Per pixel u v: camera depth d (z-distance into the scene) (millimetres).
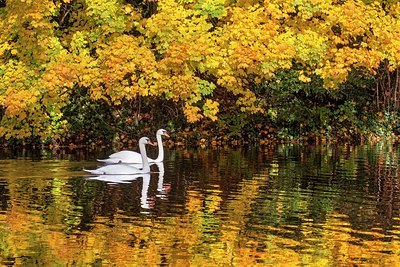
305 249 13555
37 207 16406
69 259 12922
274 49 24797
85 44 26266
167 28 24750
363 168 22172
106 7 25141
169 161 23438
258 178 20172
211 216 15773
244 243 13867
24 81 25156
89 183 19141
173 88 25141
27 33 25297
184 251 13375
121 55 24781
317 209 16484
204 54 24656
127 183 19266
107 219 15438
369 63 25672
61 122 26391
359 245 13828
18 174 20406
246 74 27172
